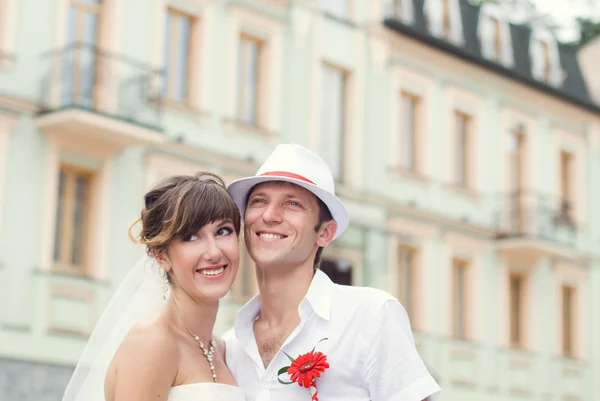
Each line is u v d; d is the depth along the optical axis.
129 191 16.64
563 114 26.97
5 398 14.50
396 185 22.03
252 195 4.40
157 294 4.44
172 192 4.13
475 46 24.36
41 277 15.20
